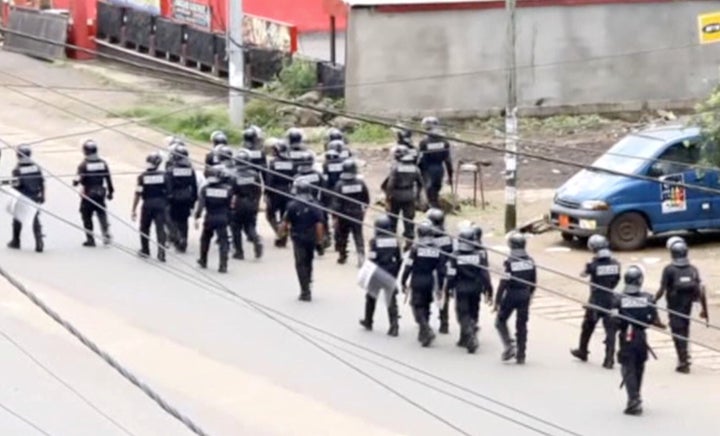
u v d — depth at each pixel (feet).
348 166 138.41
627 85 202.69
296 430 98.07
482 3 197.88
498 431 96.84
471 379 107.76
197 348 115.85
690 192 143.43
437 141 154.20
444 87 199.00
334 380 108.17
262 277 136.56
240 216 141.38
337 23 246.47
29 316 124.16
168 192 141.59
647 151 144.46
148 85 226.99
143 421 99.91
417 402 103.04
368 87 198.18
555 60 200.34
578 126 197.06
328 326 121.19
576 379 107.65
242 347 116.16
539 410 100.99
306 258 127.44
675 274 107.45
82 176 145.28
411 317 124.47
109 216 155.33
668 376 108.99
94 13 257.34
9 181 144.46
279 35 215.51
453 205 158.30
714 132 136.67
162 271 138.41
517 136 168.55
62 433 97.25
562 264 138.31
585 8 200.03
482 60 199.00
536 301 128.16
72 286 133.18
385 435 96.73
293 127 186.39
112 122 201.46
